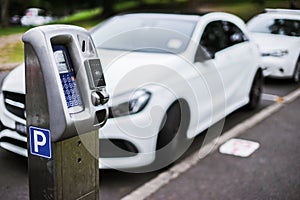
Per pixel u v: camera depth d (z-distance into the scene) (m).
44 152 1.59
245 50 5.33
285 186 3.53
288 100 6.45
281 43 7.21
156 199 3.24
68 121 1.52
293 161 4.07
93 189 1.75
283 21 7.45
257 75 5.75
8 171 3.62
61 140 1.55
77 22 16.34
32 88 1.55
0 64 5.82
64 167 1.61
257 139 4.67
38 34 1.49
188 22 4.65
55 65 1.50
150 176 3.63
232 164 3.95
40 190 1.65
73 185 1.66
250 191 3.43
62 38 1.54
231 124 5.19
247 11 14.87
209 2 19.92
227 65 4.73
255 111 5.79
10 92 3.54
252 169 3.86
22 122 3.44
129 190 3.37
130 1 23.02
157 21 4.73
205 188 3.45
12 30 9.93
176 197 3.28
